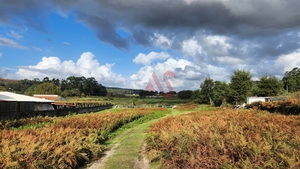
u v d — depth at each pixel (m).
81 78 118.38
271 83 44.88
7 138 8.80
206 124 10.45
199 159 6.31
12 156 6.42
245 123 10.84
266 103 24.62
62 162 7.13
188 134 8.26
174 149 7.48
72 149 7.75
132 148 10.24
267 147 6.05
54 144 7.89
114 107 56.38
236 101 45.47
